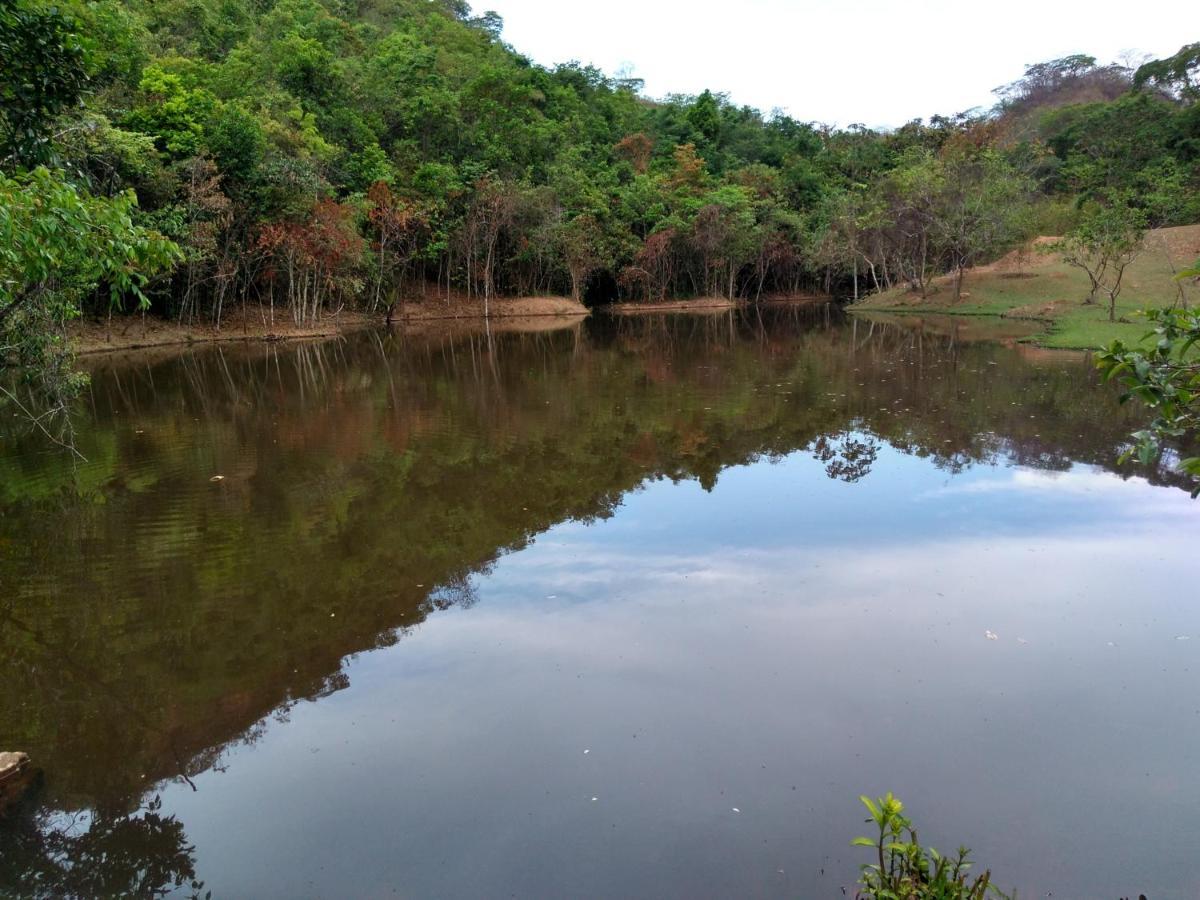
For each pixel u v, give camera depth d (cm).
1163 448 1120
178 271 2955
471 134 4869
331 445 1266
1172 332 279
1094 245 2853
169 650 594
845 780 412
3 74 600
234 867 368
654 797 404
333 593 688
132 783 439
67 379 1199
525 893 343
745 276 5731
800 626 593
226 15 4850
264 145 3203
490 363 2388
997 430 1270
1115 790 399
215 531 857
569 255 4634
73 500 981
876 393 1656
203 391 1884
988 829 373
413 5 7575
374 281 4000
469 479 1049
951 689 499
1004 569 694
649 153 6231
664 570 714
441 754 448
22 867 378
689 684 513
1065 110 6306
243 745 469
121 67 2947
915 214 4041
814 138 7388
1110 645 553
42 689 545
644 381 1920
